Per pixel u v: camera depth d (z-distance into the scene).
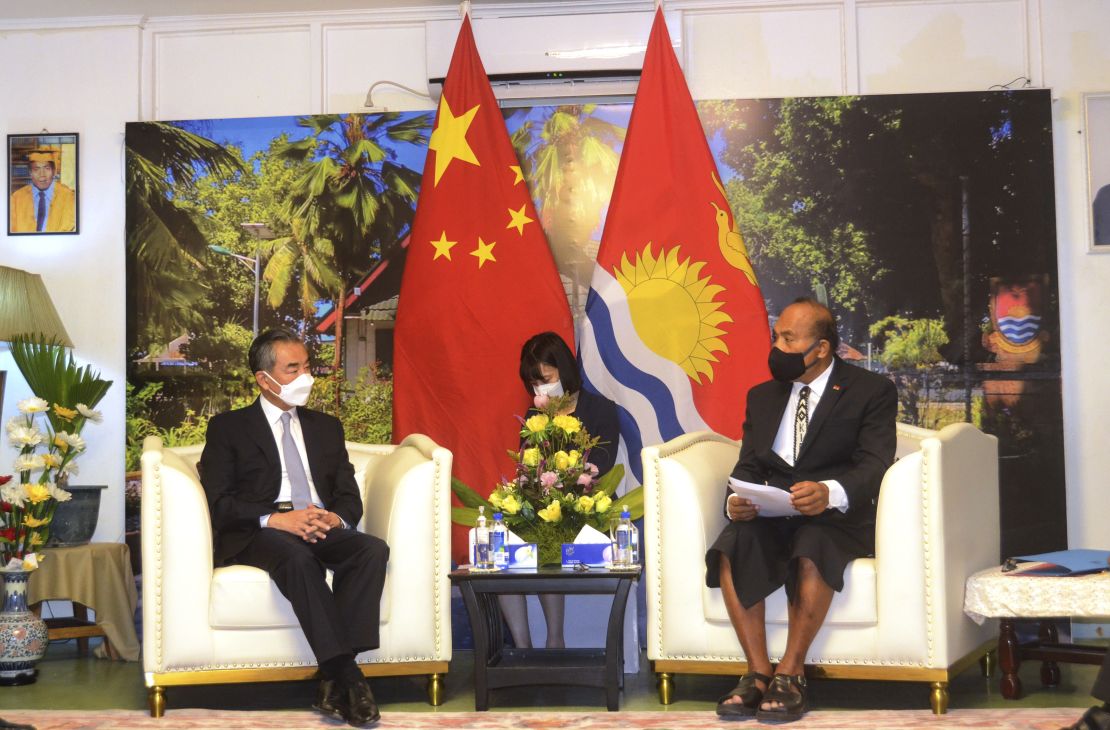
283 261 5.14
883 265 4.91
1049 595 3.32
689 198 4.79
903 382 4.88
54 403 4.64
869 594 3.26
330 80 5.30
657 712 3.37
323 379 5.09
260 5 5.21
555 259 5.07
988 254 4.86
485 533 3.59
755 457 3.60
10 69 5.36
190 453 4.16
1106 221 4.93
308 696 3.74
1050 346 4.82
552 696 3.70
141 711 3.46
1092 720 2.72
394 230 5.11
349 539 3.49
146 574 3.41
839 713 3.25
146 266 5.16
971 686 3.77
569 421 3.77
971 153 4.89
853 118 4.95
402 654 3.52
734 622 3.29
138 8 5.25
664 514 3.50
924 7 5.07
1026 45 5.01
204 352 5.13
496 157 4.92
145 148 5.18
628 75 5.04
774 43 5.12
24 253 5.32
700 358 4.68
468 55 4.98
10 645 4.01
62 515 4.61
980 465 3.75
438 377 4.77
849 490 3.29
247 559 3.51
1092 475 4.88
